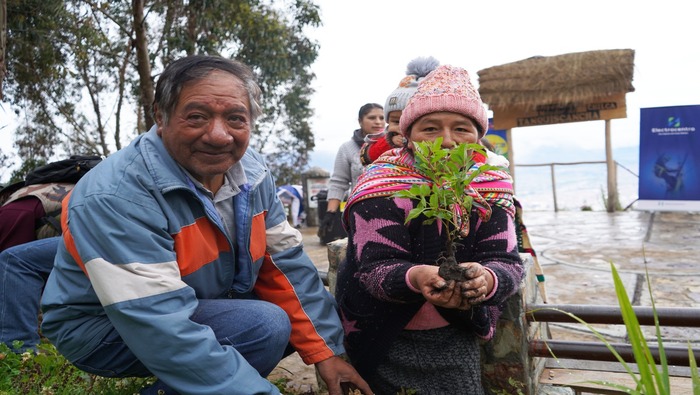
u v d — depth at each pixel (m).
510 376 2.26
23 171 10.48
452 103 1.86
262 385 1.74
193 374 1.68
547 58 11.00
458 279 1.56
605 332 3.82
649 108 10.16
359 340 2.10
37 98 10.13
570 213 11.65
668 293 4.83
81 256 1.70
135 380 2.31
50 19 8.15
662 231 8.38
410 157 1.95
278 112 15.59
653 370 1.24
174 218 1.79
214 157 1.76
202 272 1.90
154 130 1.92
